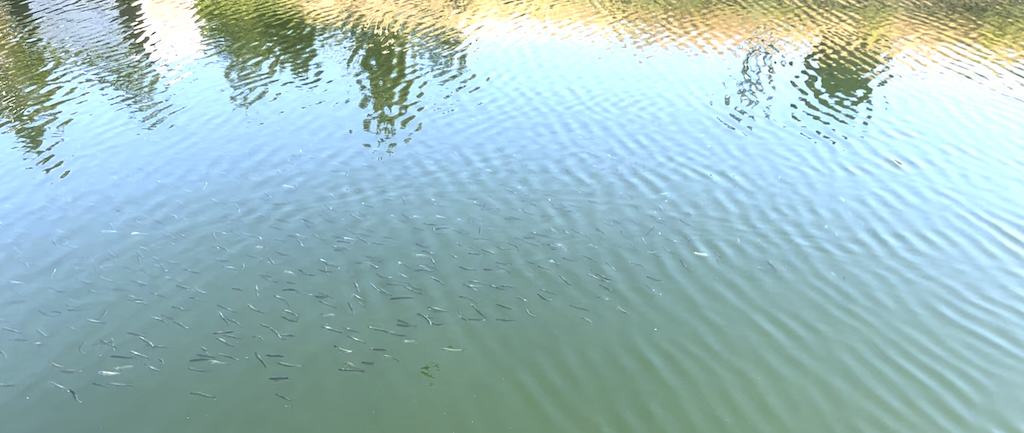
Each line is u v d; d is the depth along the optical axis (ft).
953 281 47.60
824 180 60.29
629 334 44.50
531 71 86.58
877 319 44.73
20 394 40.42
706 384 40.81
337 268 50.80
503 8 113.80
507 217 56.39
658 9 112.06
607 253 51.85
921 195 57.62
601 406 39.70
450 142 68.90
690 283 48.62
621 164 63.82
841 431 37.52
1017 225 53.21
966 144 65.87
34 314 46.75
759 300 46.85
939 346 42.45
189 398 40.16
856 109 74.02
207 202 59.77
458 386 41.06
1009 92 77.66
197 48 99.35
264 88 84.48
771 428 38.01
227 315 46.44
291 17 111.24
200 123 75.41
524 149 67.05
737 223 54.75
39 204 60.34
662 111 74.43
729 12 110.11
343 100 80.18
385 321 45.80
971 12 108.27
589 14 110.01
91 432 38.09
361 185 61.67
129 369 42.11
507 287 48.73
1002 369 40.57
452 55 93.40
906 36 97.66
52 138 73.26
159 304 47.52
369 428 38.37
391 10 113.91
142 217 57.77
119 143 71.41
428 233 54.60
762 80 82.53
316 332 44.91
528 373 41.86
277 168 65.16
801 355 42.37
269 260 51.83
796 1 115.75
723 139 67.97
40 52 100.68
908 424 37.68
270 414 39.19
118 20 114.42
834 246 51.65
